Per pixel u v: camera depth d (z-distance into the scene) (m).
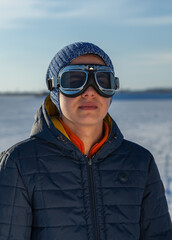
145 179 1.56
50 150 1.45
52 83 1.52
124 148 1.58
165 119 24.11
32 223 1.38
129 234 1.41
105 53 1.53
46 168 1.41
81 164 1.46
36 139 1.48
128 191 1.48
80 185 1.42
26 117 26.55
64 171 1.43
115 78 1.59
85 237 1.35
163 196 1.61
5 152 1.45
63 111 1.47
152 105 49.22
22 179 1.38
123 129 16.97
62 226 1.34
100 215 1.40
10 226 1.32
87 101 1.43
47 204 1.36
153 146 11.12
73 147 1.45
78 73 1.43
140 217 1.57
